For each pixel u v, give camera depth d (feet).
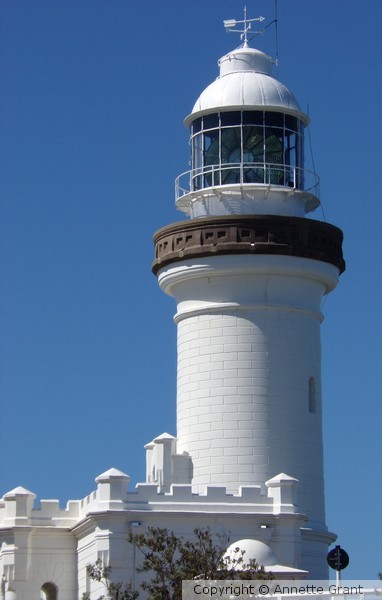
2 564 185.26
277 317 187.52
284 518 173.37
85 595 166.20
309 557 183.32
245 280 187.21
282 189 189.98
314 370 189.37
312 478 186.39
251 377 185.88
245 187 189.47
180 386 190.08
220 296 187.73
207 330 187.93
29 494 185.68
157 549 154.61
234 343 186.70
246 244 185.57
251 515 173.06
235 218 186.70
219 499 173.68
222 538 171.83
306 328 188.96
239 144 192.34
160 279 192.44
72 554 184.85
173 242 189.67
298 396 186.91
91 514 171.22
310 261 187.83
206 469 185.26
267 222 186.60
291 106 193.57
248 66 196.03
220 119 193.06
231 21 199.41
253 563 154.81
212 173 191.83
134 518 171.01
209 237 187.32
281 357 186.91
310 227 188.14
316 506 186.09
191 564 152.25
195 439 186.60
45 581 183.93
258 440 184.65
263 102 192.13
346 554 158.40
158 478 184.96
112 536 170.09
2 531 184.75
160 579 155.84
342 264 192.75
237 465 184.34
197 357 188.14
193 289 189.26
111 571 168.25
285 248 186.09
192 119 195.31
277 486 174.91
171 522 171.83
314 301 190.49
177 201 193.77
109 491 171.53
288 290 188.14
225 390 186.09
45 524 185.06
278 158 192.75
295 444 185.68
